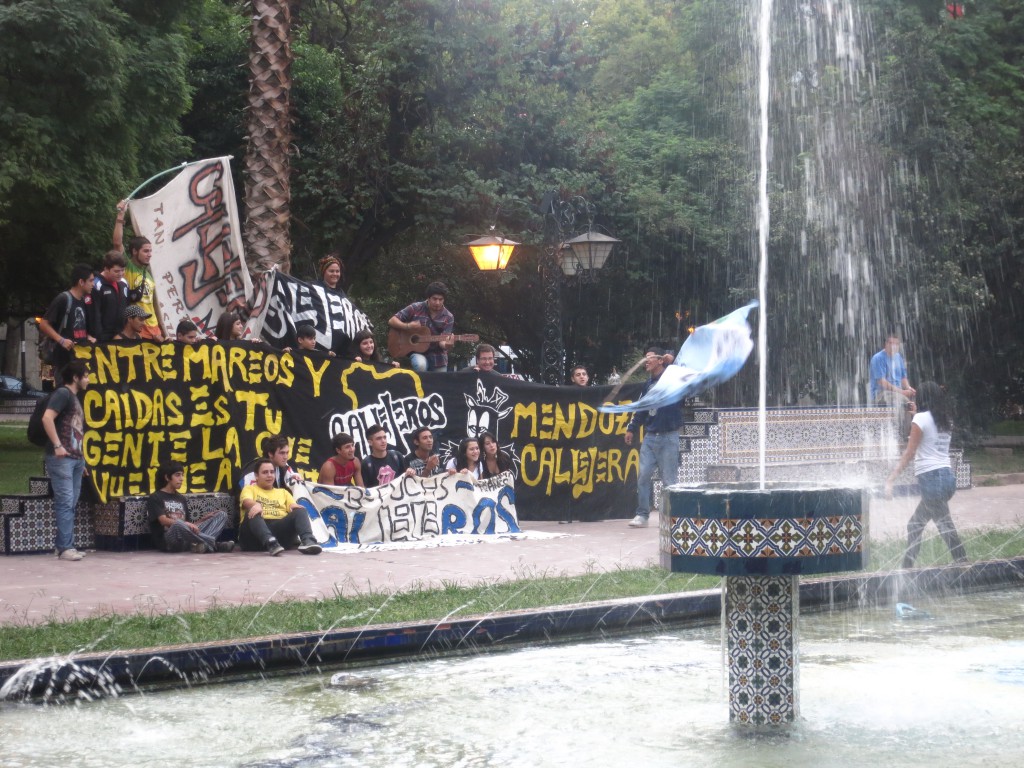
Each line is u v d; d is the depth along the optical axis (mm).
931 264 23469
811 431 17469
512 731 5258
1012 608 8781
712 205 27922
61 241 23281
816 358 23953
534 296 29484
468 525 12562
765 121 7922
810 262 23750
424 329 14336
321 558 10766
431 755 4898
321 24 27828
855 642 7371
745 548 4875
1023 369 26281
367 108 24484
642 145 29641
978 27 27031
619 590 8445
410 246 28562
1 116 19844
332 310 13633
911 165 23812
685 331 28344
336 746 5055
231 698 5973
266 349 12414
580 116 28000
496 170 25812
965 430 25062
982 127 25500
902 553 10336
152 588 8867
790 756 4785
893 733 5141
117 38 21219
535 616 7383
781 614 5285
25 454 24672
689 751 4887
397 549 11461
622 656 6969
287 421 12484
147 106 22625
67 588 8859
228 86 26609
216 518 11391
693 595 8109
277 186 16812
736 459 16656
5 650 6332
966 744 4961
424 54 24016
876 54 25828
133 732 5316
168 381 11867
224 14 27734
